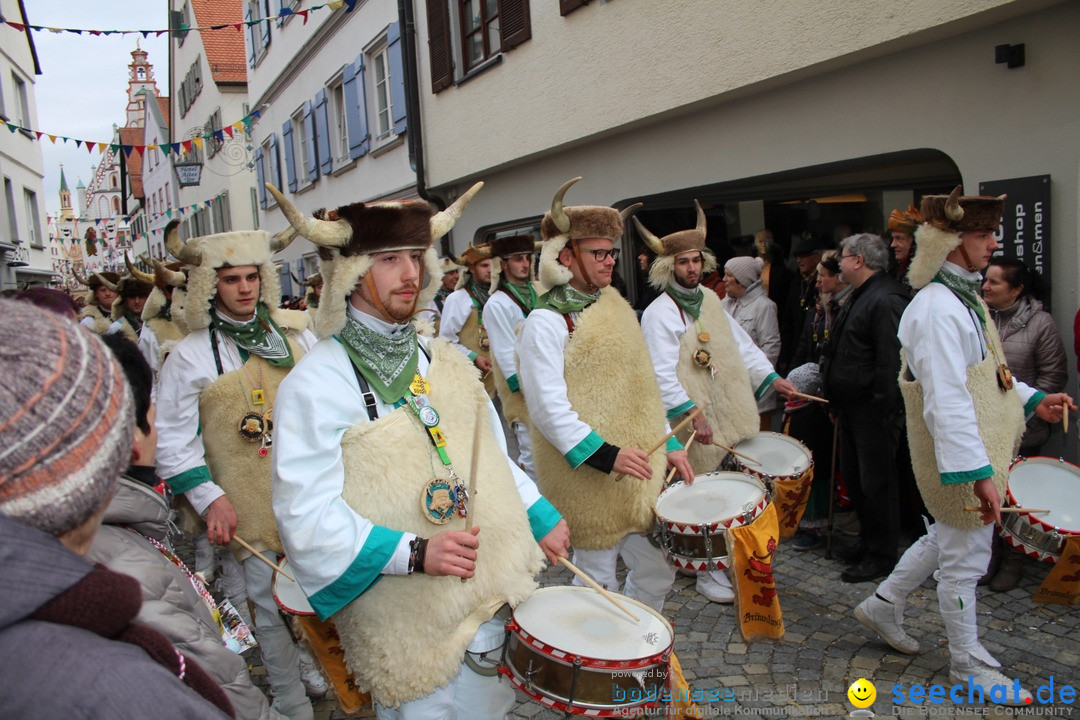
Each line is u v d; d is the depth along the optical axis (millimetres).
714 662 3279
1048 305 4074
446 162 9859
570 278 2988
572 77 7348
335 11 12461
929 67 4570
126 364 1838
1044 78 4016
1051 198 4043
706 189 6453
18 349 707
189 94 24969
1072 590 2727
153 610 1291
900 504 4441
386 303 1909
